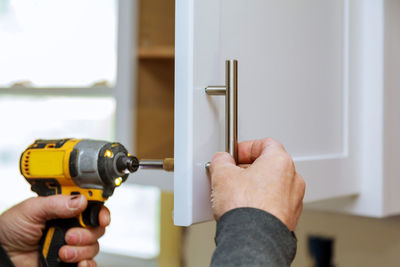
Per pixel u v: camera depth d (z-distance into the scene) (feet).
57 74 5.64
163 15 4.66
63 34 5.63
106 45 5.36
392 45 3.48
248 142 2.16
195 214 1.97
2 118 6.44
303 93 2.77
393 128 3.50
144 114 4.65
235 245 1.61
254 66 2.34
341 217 4.36
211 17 2.04
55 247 2.63
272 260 1.60
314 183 2.84
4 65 5.94
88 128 5.98
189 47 1.93
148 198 6.00
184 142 1.95
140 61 4.61
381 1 3.39
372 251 4.19
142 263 5.89
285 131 2.59
